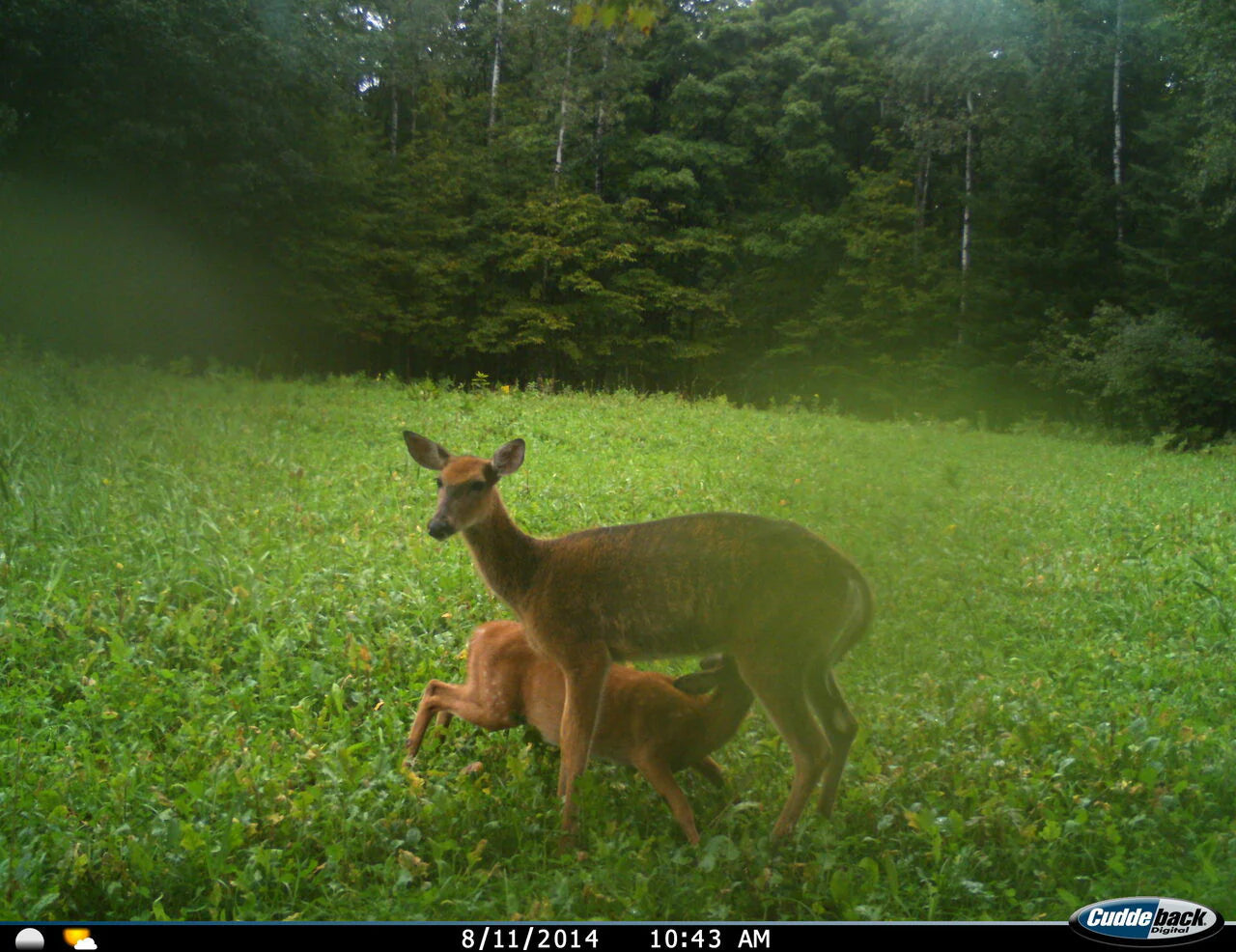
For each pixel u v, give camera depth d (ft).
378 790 14.70
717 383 131.64
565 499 33.01
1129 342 89.56
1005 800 14.48
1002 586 25.86
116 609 20.12
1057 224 112.98
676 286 128.98
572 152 126.82
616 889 12.64
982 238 117.70
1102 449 72.54
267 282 102.83
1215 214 92.58
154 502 27.48
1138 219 109.91
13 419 35.70
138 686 17.43
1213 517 36.35
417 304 115.44
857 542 30.09
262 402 51.39
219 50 88.07
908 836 13.96
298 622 20.40
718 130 136.36
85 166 84.23
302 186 99.96
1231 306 93.50
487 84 144.25
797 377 128.16
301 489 31.65
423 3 122.21
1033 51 118.73
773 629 14.25
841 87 133.90
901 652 21.04
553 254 116.37
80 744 15.76
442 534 15.20
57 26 78.69
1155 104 119.34
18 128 83.56
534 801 14.88
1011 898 12.68
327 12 110.22
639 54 133.28
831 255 127.65
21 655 18.37
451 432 46.98
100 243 89.76
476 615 21.85
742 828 14.53
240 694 17.28
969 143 118.83
